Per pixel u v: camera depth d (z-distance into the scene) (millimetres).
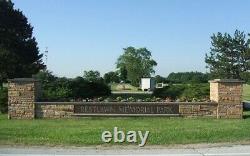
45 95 22203
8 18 37344
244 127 15578
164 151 11227
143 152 11078
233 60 42812
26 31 38750
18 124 16766
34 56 39094
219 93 19062
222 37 42844
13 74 35719
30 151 11164
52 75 35250
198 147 11836
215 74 42906
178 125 16375
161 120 18203
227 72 42625
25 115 18938
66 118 18953
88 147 11805
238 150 11391
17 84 18938
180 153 10930
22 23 38438
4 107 21234
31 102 18953
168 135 13641
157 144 12273
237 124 16609
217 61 43000
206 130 14750
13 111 18922
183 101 19516
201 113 19125
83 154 10789
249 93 50969
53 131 14609
